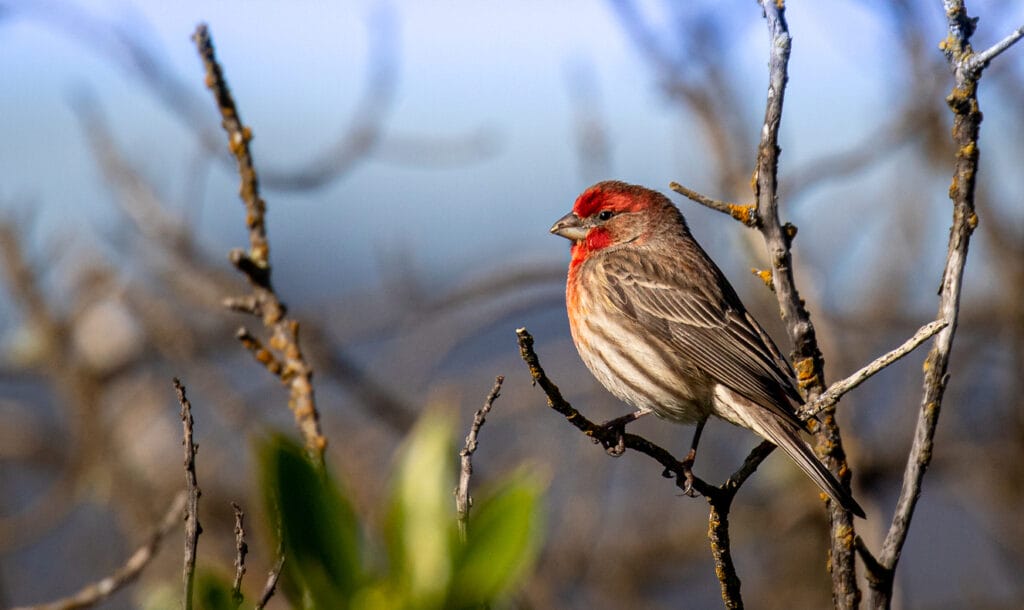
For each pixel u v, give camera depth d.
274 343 7.87
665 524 13.59
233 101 8.03
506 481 4.35
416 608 4.39
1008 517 12.81
